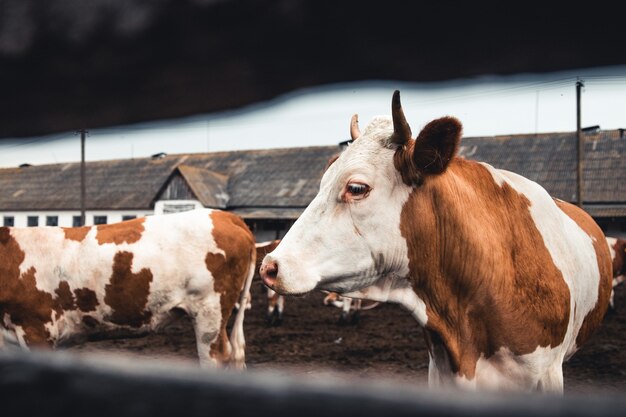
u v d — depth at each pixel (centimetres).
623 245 1120
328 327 902
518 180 277
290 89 72
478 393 34
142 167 3603
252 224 2823
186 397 37
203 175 3112
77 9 71
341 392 35
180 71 71
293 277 219
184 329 870
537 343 237
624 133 2727
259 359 662
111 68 72
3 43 74
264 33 68
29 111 77
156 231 497
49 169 3881
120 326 494
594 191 2475
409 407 33
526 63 67
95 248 488
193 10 68
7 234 491
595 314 308
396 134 231
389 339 789
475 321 237
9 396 41
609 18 61
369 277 233
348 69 70
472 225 236
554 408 31
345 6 66
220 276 500
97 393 39
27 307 480
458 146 222
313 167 3120
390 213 230
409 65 69
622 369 595
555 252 256
